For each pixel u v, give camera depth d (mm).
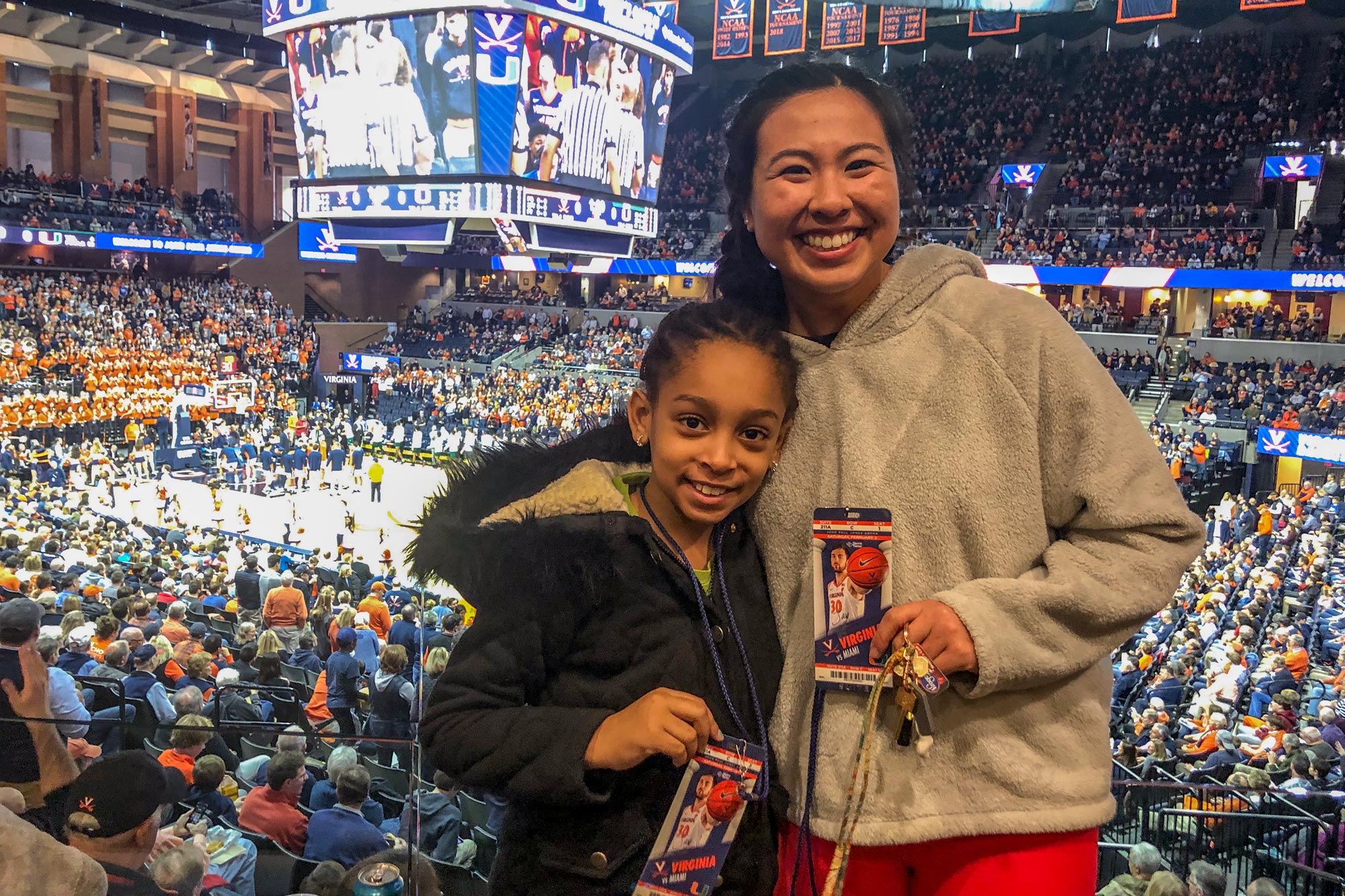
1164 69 36406
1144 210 32219
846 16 32375
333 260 44531
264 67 42125
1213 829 4594
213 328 37188
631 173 26688
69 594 10008
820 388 1637
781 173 1616
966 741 1468
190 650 7773
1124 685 11070
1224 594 14273
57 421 26359
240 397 31562
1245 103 34219
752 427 1541
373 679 6312
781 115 1633
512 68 22844
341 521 21953
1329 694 9852
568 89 23969
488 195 23797
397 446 29625
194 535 17688
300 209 26016
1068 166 35906
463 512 1663
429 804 1974
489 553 1507
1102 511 1414
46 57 36125
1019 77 39375
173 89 40031
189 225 39312
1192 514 1431
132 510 22000
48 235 34188
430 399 34125
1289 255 29000
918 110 40031
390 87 23672
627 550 1571
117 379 28469
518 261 42562
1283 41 35344
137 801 1782
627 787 1543
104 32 36844
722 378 1508
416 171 24188
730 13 32031
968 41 39656
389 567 12102
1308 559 17031
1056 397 1478
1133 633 1417
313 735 1968
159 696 4758
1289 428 23281
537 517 1590
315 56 24344
